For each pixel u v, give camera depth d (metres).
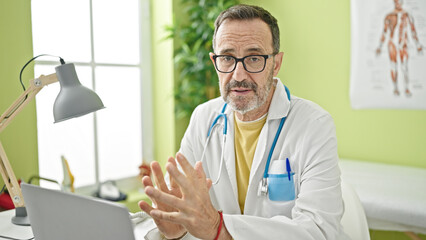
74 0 2.32
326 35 2.66
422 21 2.32
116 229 0.71
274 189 1.23
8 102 1.89
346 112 2.66
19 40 1.93
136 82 2.75
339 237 1.12
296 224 0.97
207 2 2.78
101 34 2.50
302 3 2.74
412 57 2.37
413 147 2.43
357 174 2.20
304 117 1.26
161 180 0.96
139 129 2.80
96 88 2.49
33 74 2.00
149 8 2.79
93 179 2.52
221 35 1.19
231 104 1.23
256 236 0.92
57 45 2.24
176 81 2.78
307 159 1.17
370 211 1.78
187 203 0.80
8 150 1.91
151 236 1.01
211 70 2.75
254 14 1.17
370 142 2.59
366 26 2.51
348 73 2.62
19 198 1.29
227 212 1.36
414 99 2.39
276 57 1.30
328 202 1.04
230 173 1.33
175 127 2.80
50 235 0.83
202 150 1.45
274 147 1.28
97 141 2.53
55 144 2.28
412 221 1.66
